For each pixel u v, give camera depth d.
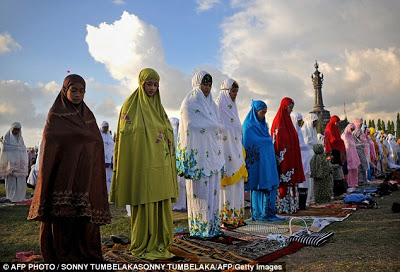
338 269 3.25
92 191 3.29
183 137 4.55
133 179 3.60
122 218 6.52
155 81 3.80
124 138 3.69
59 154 3.11
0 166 9.60
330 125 9.51
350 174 10.62
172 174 3.88
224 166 4.87
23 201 9.73
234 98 5.46
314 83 57.16
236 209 5.30
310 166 8.13
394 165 16.77
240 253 3.76
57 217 3.09
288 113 6.77
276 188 6.11
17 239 4.89
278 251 3.88
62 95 3.32
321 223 5.43
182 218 6.36
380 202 7.76
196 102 4.61
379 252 3.76
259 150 5.88
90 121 3.43
